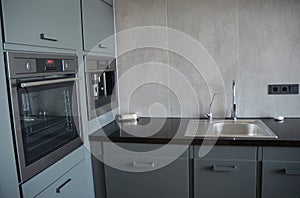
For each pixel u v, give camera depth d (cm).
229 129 229
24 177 128
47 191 146
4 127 119
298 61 224
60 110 161
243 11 227
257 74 232
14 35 120
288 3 219
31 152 134
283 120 226
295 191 178
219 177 187
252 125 222
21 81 127
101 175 210
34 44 133
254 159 181
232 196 188
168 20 241
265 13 223
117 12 249
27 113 131
